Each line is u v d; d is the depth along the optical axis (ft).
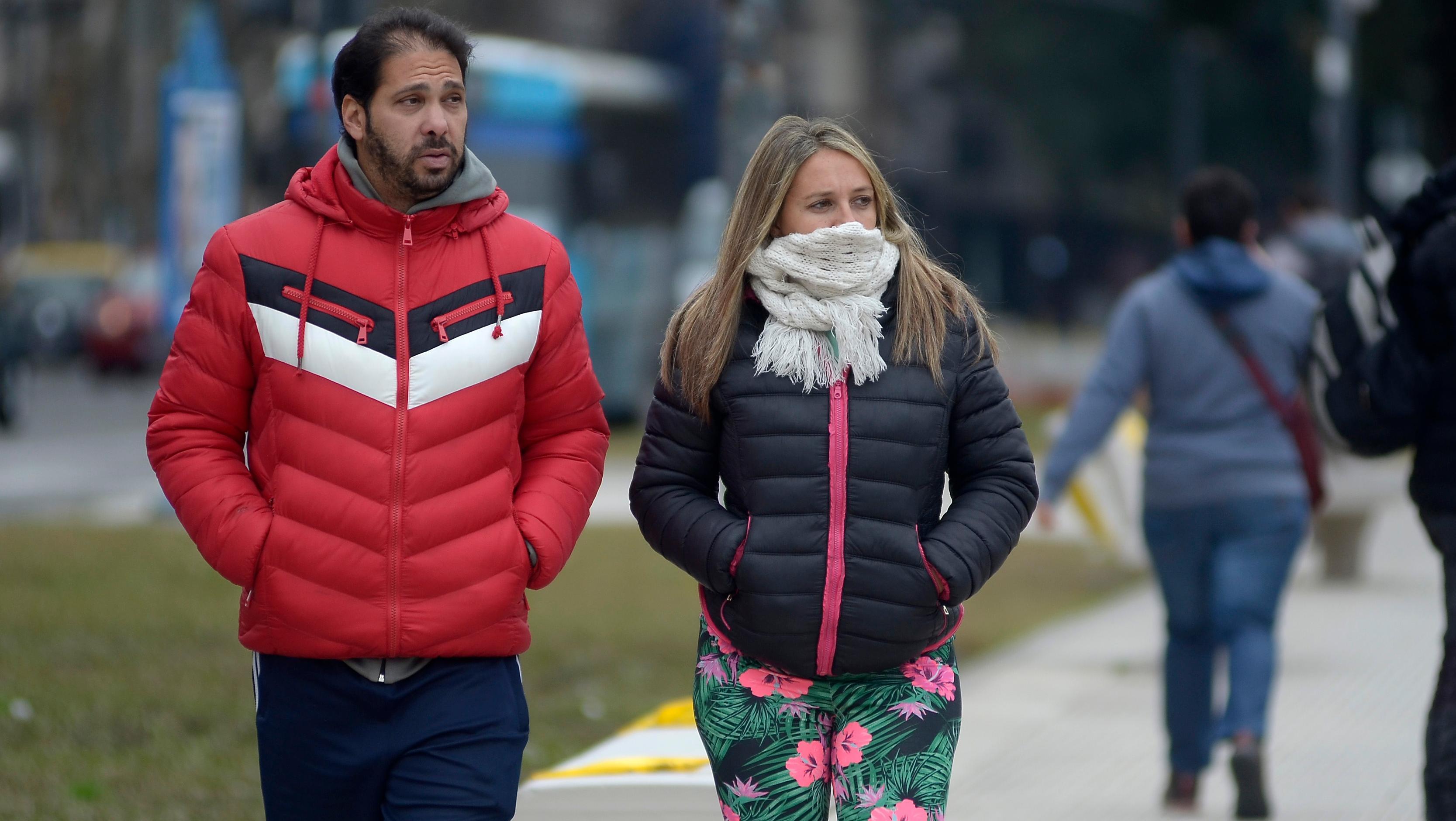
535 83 242.17
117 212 542.98
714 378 39.06
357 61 37.01
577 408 39.73
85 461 199.93
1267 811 63.57
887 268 39.01
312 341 36.73
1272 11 336.29
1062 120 580.30
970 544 38.65
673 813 44.86
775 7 122.93
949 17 625.82
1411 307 49.98
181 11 509.76
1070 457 67.21
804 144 39.32
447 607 36.83
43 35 567.59
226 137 160.25
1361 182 335.26
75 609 101.35
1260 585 64.39
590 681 90.43
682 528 39.34
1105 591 127.65
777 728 39.09
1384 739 78.18
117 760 69.51
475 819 37.29
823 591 38.14
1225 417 65.26
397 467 36.58
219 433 37.83
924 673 39.52
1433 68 225.35
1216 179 66.59
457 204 37.65
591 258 248.11
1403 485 119.85
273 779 38.37
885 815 38.32
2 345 235.81
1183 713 66.39
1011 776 72.59
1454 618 47.47
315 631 36.50
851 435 38.32
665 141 264.52
